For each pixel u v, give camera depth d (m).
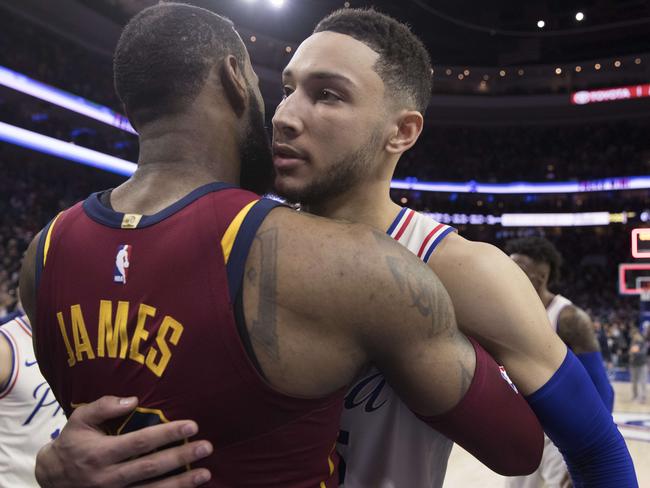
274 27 18.86
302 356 0.68
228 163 0.82
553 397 0.90
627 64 20.64
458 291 0.92
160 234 0.72
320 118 0.89
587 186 20.50
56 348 0.77
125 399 0.69
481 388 0.78
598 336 12.18
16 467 1.82
